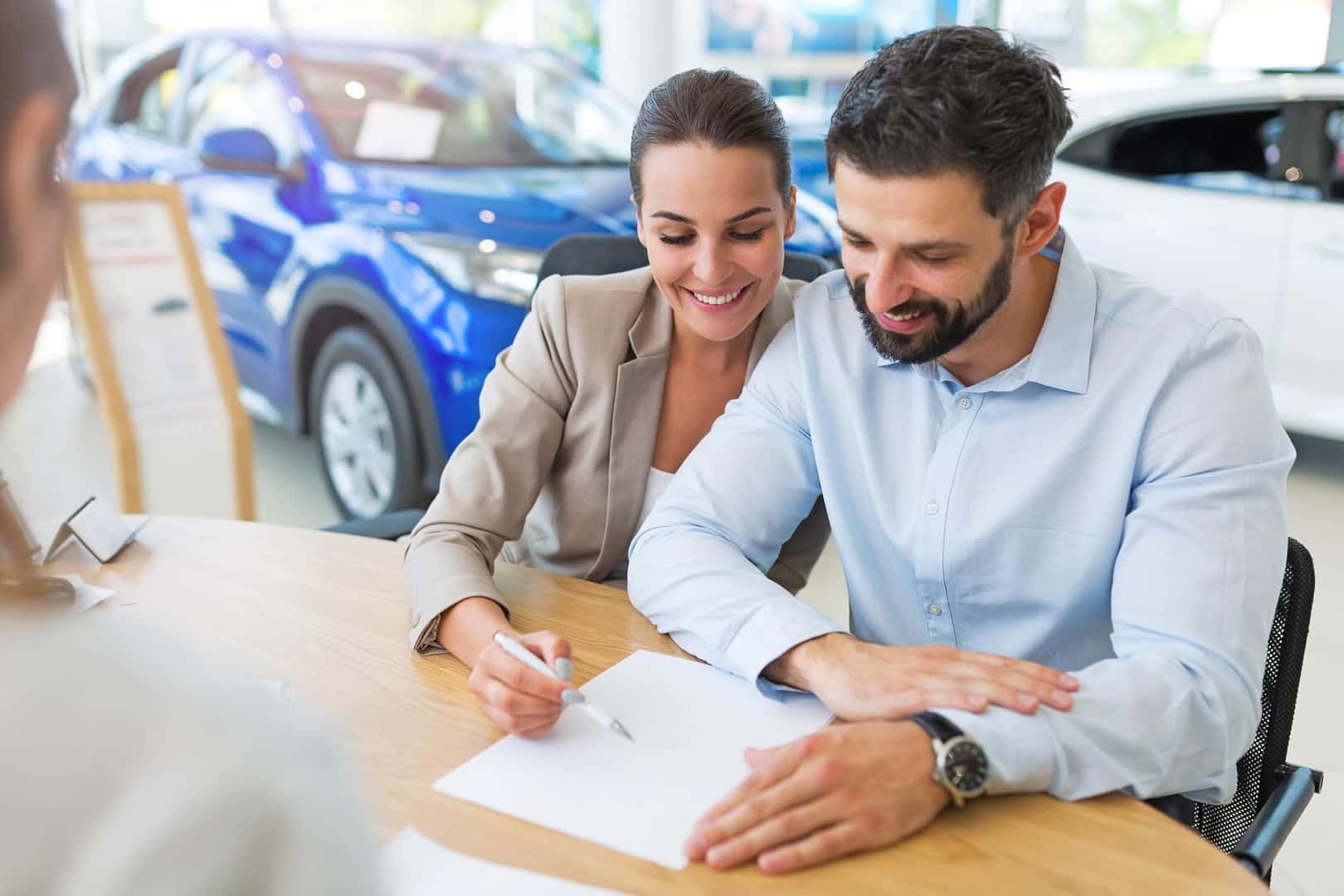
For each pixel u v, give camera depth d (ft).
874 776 2.80
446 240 8.88
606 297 4.68
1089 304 3.77
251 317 10.38
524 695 3.19
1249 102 11.39
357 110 10.17
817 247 9.56
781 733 3.23
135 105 11.80
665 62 16.16
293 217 9.79
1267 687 3.63
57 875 0.88
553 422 4.63
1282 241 11.18
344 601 4.07
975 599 3.97
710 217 4.12
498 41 11.66
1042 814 2.89
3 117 0.92
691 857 2.68
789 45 21.47
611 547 4.73
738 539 4.21
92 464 11.46
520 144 10.37
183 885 0.88
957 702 3.02
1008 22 17.48
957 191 3.21
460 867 2.58
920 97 3.15
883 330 3.55
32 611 1.03
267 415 10.75
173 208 8.15
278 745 0.97
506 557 5.15
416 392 9.01
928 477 3.95
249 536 4.62
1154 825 2.85
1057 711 3.04
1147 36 16.12
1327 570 9.43
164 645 1.03
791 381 4.33
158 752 0.92
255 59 10.70
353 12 20.84
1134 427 3.65
